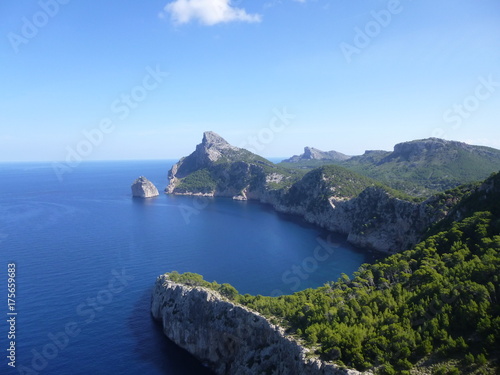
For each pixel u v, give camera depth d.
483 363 40.09
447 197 132.12
